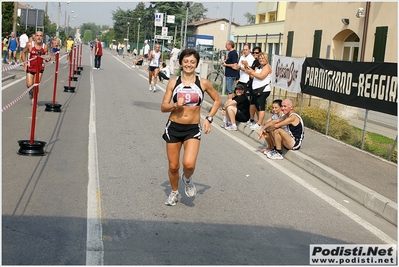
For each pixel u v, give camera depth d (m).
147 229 5.61
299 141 9.55
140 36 79.06
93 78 24.45
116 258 4.82
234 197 7.00
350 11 20.33
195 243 5.31
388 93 9.12
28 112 12.86
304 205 6.87
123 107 15.06
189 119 6.14
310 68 12.58
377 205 6.78
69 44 42.34
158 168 8.27
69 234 5.32
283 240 5.56
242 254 5.11
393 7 17.28
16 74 22.23
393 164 9.11
